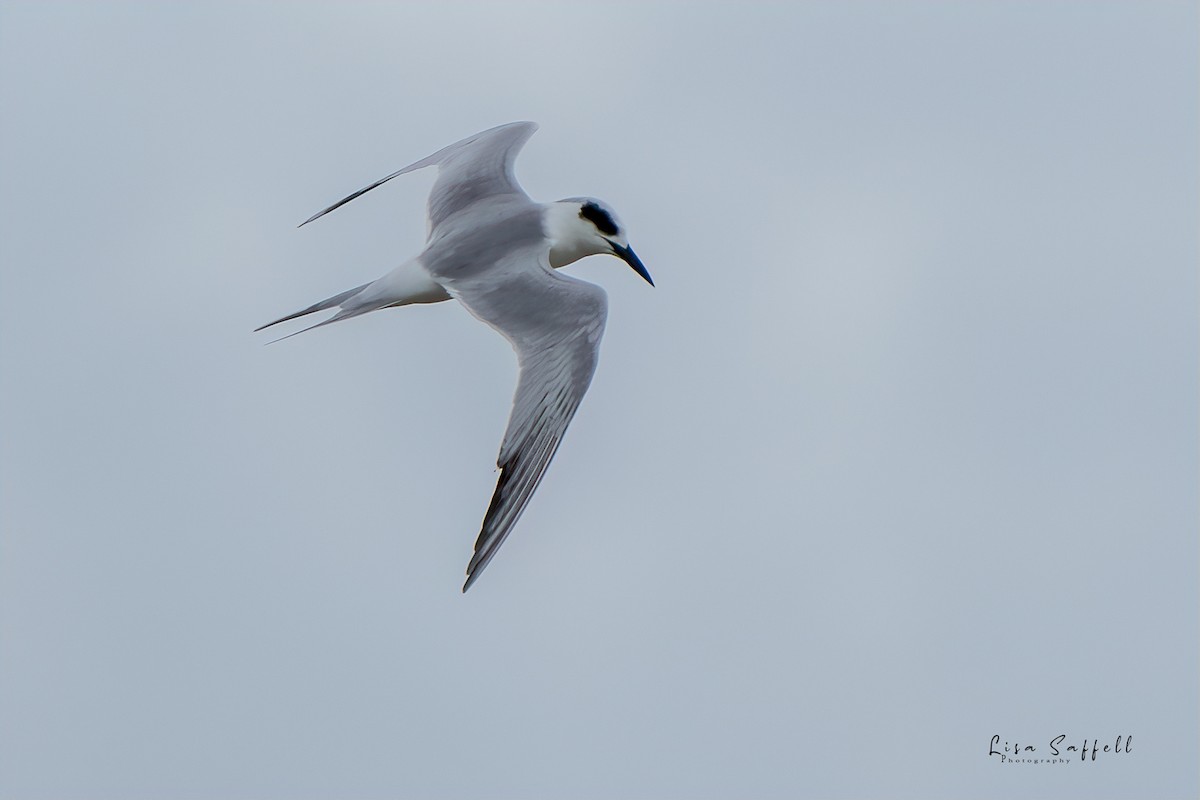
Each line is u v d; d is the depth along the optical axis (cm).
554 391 1283
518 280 1349
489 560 1232
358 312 1389
